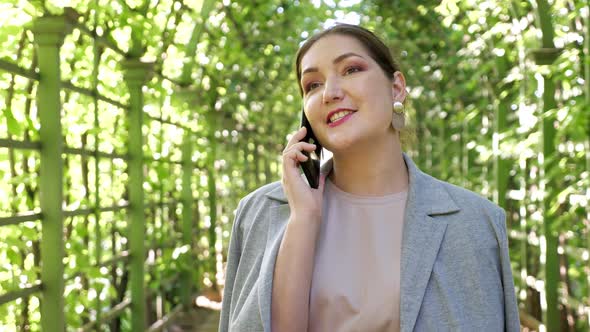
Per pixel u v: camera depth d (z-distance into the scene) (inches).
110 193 176.6
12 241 117.8
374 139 57.8
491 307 54.0
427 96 355.9
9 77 121.3
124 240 198.5
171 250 231.0
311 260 56.3
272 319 55.2
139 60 181.2
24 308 127.0
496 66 240.7
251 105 368.8
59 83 123.0
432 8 307.4
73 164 157.2
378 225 57.6
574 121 148.9
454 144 344.8
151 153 204.4
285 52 329.1
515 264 249.1
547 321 195.5
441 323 53.5
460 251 55.2
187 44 234.5
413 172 59.1
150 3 180.4
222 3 262.8
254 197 63.9
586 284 177.2
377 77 57.6
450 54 307.1
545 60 186.9
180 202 256.7
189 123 255.8
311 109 58.0
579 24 181.8
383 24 328.2
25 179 122.5
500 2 212.2
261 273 56.6
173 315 242.7
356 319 54.7
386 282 55.2
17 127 119.8
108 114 177.5
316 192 58.8
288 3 307.4
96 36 148.4
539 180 198.2
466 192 58.1
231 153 342.3
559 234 200.2
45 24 119.3
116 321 187.9
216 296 304.5
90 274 144.7
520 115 214.1
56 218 122.1
